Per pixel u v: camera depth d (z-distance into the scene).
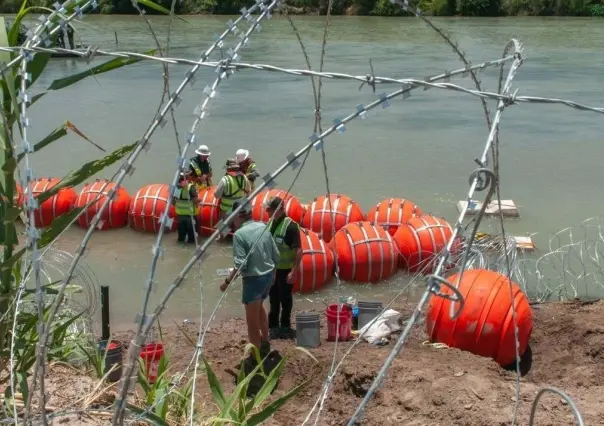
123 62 4.62
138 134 25.97
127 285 12.51
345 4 79.56
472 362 8.04
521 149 23.91
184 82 3.81
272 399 7.93
